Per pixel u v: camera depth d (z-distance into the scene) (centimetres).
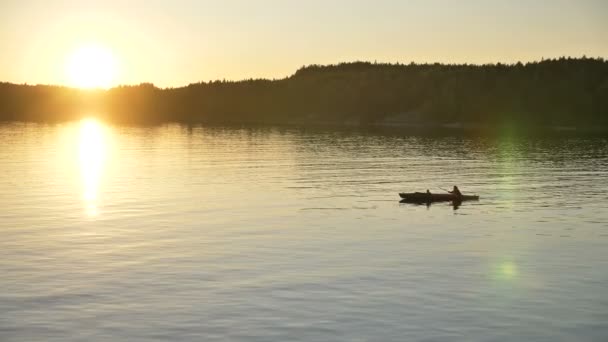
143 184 5578
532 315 2116
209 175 6278
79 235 3369
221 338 1933
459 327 2011
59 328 2011
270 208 4266
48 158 8212
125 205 4397
